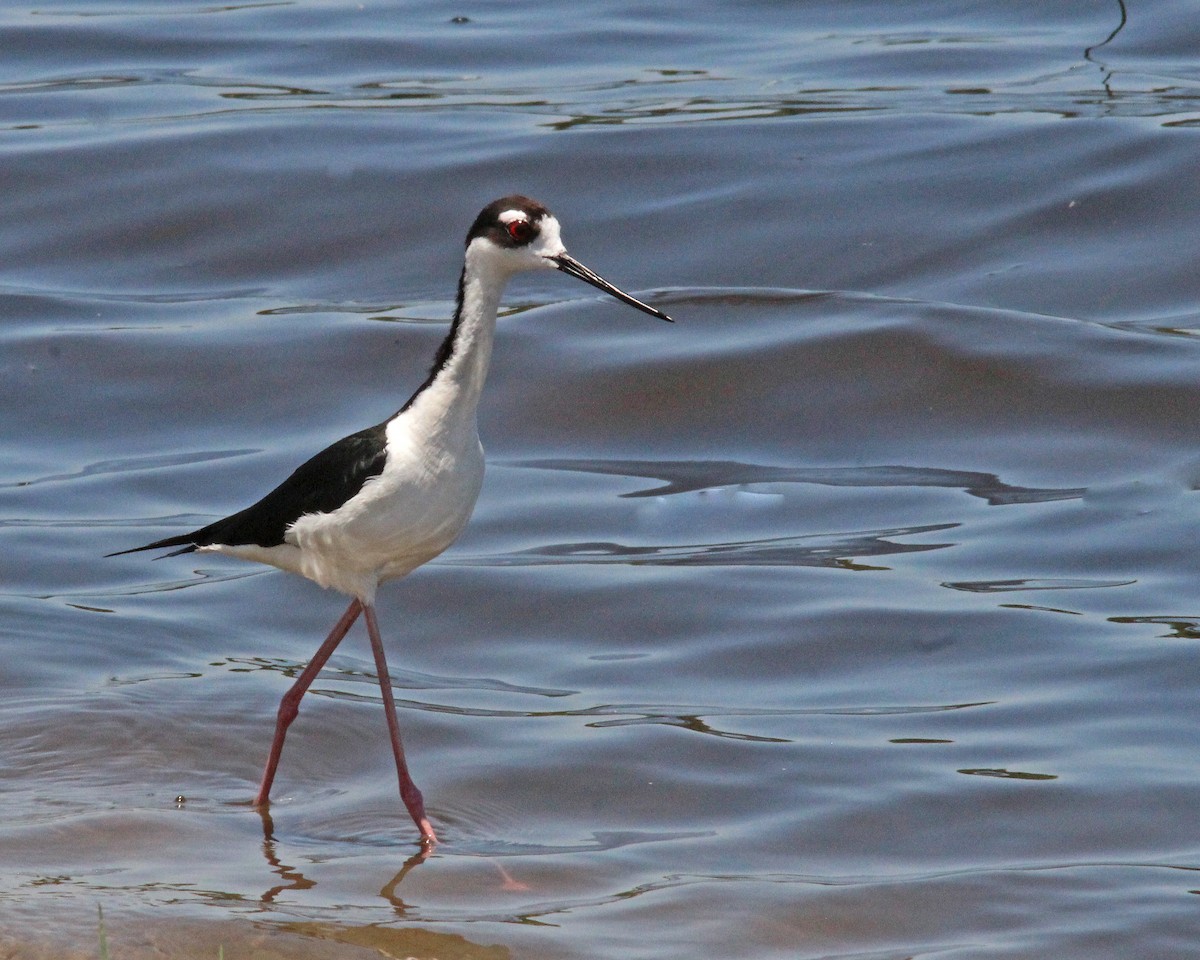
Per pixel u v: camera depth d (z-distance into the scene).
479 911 8.06
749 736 9.95
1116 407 14.15
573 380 14.93
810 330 15.37
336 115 19.67
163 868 8.47
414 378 15.13
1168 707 10.09
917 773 9.48
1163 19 21.25
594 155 18.48
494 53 21.66
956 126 18.58
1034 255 16.47
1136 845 8.74
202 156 18.78
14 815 9.02
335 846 8.79
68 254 17.42
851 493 13.30
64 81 20.94
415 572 12.16
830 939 7.87
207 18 22.94
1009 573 11.90
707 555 12.40
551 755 9.77
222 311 16.38
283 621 11.77
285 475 13.77
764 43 21.73
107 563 12.44
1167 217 16.69
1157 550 12.06
